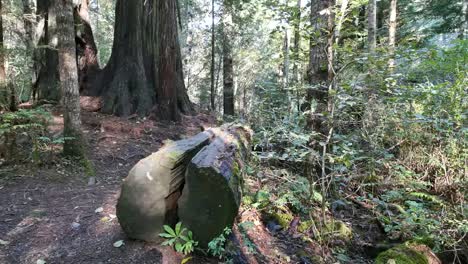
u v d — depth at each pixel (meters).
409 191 4.88
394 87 4.29
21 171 5.38
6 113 5.33
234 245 3.45
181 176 3.41
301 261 3.69
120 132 7.82
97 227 3.74
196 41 21.70
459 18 13.29
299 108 4.79
